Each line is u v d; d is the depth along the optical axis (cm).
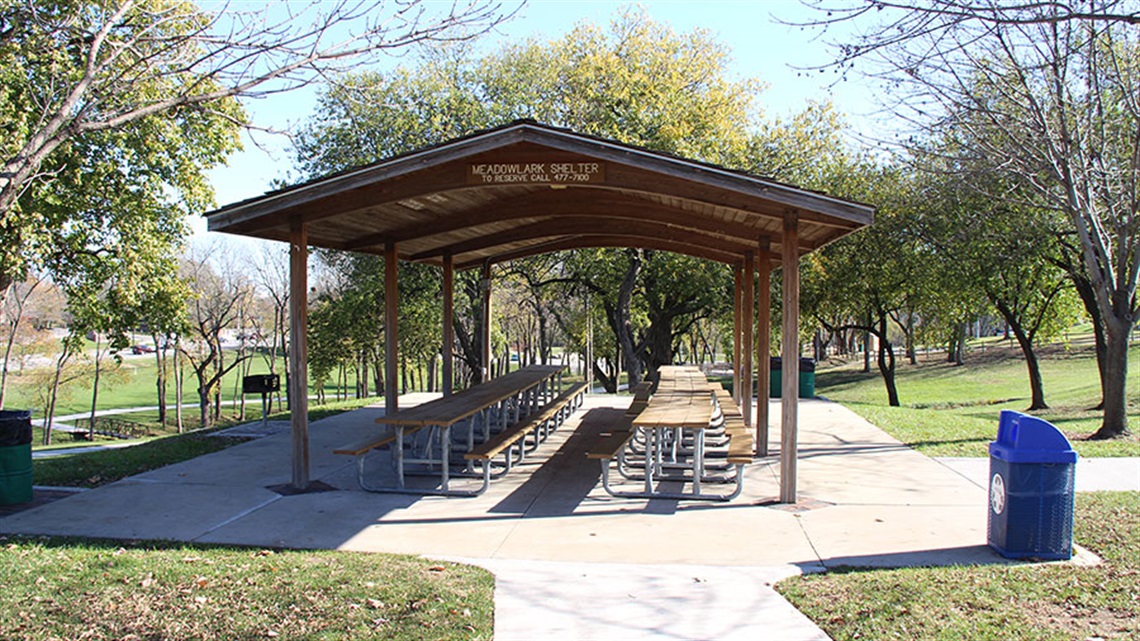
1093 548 545
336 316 2458
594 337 3388
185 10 709
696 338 4712
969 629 393
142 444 1109
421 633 392
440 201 797
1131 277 1152
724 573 502
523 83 2141
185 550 547
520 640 388
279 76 561
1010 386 3061
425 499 727
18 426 702
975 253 1716
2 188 569
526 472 859
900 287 2089
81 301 1419
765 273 944
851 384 3712
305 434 769
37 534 597
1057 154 1081
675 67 2070
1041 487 523
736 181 643
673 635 396
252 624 402
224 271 3712
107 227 1402
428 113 1984
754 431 1162
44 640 378
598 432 1170
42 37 747
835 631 396
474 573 494
